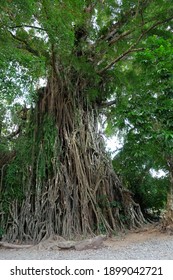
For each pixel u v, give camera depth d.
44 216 9.27
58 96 10.60
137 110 7.65
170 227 7.97
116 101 11.07
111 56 10.59
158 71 7.45
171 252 6.09
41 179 9.75
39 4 7.05
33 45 9.17
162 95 7.70
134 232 9.06
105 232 8.91
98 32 10.24
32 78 7.45
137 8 9.30
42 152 9.98
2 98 6.76
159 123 7.58
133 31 9.88
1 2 6.37
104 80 11.26
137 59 7.90
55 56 9.59
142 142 8.19
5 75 6.55
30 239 9.00
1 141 11.01
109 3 9.74
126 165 11.27
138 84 9.19
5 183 10.10
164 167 10.23
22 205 9.66
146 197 11.07
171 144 7.42
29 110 11.30
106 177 10.04
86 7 9.71
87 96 10.77
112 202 9.73
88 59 10.52
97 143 10.51
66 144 10.09
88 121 10.62
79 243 7.39
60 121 10.39
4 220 9.55
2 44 6.91
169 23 10.20
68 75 10.66
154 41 8.16
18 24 7.58
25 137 10.70
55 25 7.11
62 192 9.47
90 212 9.31
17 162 10.27
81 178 9.58
